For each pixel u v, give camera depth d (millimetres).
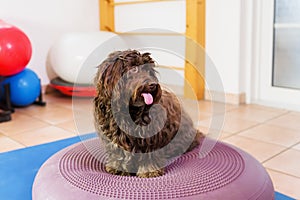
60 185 1184
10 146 2119
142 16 3672
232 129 2381
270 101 3016
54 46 3297
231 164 1291
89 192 1116
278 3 2838
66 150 1496
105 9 3941
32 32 3508
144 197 1072
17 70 2816
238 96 3031
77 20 3830
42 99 3340
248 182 1176
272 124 2490
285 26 2826
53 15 3631
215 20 3057
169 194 1084
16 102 2971
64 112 2912
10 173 1611
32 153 1862
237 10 2898
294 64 2840
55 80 3400
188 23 3121
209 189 1113
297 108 2842
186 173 1222
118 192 1102
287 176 1681
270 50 2941
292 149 2023
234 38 2961
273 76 2984
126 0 3752
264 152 1979
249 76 3035
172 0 3314
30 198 1389
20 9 3396
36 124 2580
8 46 2656
